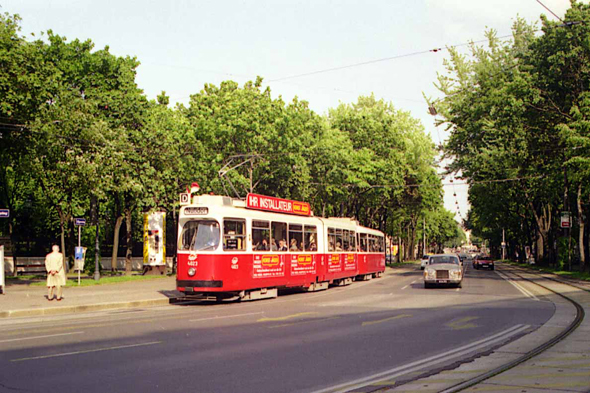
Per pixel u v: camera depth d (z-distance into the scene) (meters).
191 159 39.19
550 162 42.94
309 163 45.59
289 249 26.05
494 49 45.50
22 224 44.91
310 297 24.67
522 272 52.66
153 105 40.66
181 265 21.45
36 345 11.32
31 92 27.84
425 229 116.00
